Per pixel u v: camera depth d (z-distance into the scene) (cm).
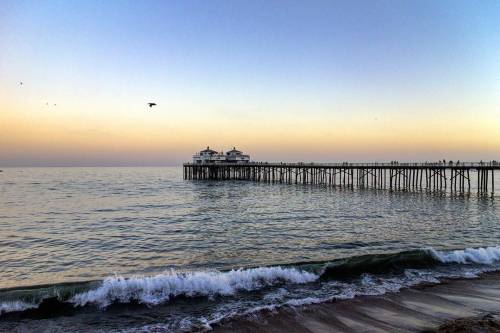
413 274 1309
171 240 2127
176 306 1048
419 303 1047
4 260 1725
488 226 2530
